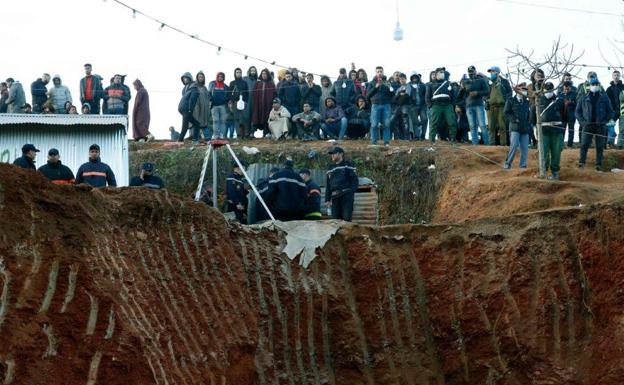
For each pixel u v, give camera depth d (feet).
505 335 61.77
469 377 61.36
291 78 103.19
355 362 61.00
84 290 47.29
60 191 51.96
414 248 65.72
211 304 55.72
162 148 99.76
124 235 54.19
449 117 100.01
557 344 61.05
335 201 75.92
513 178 84.64
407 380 61.21
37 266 46.96
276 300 60.75
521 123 88.22
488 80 101.60
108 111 100.83
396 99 103.14
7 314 44.06
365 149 94.38
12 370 42.34
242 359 55.42
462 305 63.16
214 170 75.46
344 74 103.24
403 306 63.57
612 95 101.76
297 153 94.73
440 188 89.30
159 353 48.78
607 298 61.41
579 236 63.77
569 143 104.68
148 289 51.98
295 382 58.85
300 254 63.57
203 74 103.96
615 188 83.20
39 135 82.69
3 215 47.98
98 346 45.50
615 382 58.44
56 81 99.71
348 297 63.21
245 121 104.27
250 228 63.52
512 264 63.72
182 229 58.08
